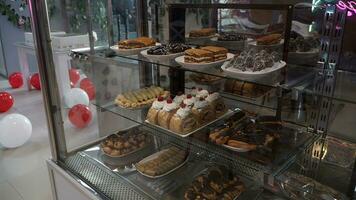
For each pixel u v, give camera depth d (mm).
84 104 1689
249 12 1193
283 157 1022
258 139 1062
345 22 955
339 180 990
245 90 1134
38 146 2691
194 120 1191
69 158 1590
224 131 1137
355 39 942
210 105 1226
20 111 3609
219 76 1099
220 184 1229
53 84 1494
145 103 1472
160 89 1546
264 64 1018
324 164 1038
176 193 1277
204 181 1259
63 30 1563
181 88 1450
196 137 1181
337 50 989
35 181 2129
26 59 4379
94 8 1694
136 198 1269
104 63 1624
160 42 1546
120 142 1602
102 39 1731
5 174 2232
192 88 1376
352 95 961
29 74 4449
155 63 1348
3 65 5023
